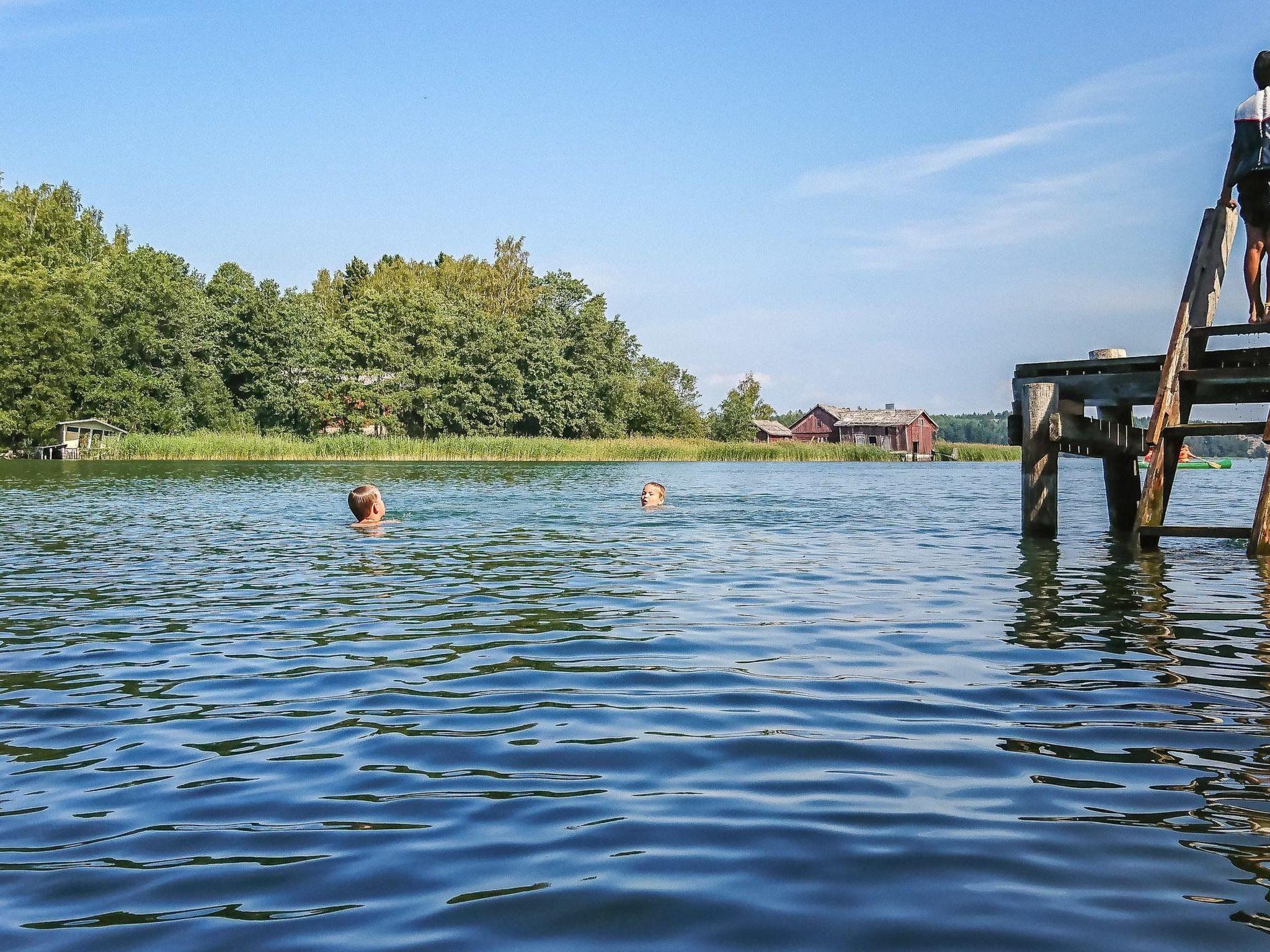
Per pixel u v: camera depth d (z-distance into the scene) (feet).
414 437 258.16
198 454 198.80
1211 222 39.52
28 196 283.79
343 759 14.53
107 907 9.96
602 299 290.15
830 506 70.33
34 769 14.24
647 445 230.27
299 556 39.63
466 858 11.03
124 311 238.07
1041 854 10.88
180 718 16.87
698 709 17.01
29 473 126.21
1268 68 37.19
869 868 10.61
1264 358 40.19
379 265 416.67
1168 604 27.20
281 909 9.87
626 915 9.62
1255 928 9.16
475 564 37.09
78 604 28.40
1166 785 12.98
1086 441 46.60
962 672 19.51
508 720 16.51
